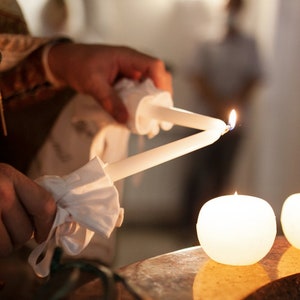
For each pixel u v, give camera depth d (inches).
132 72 43.7
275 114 132.4
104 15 118.2
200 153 127.6
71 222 29.1
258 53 122.3
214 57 124.0
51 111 49.4
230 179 127.8
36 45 45.2
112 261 51.8
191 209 124.7
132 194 128.5
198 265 30.5
